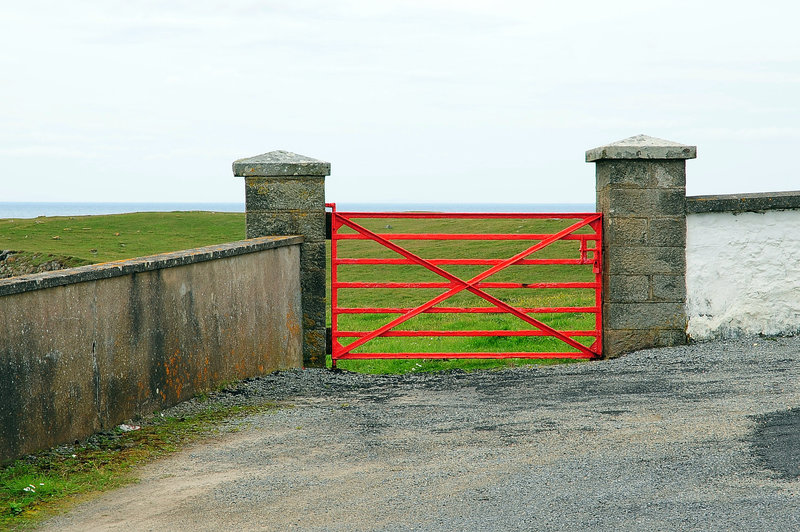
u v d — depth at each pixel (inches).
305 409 305.3
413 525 173.8
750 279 409.1
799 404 267.9
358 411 300.2
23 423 219.1
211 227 2175.2
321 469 222.7
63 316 235.5
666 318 408.8
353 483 207.8
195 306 312.3
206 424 278.2
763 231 408.8
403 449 241.4
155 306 285.6
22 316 217.3
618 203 404.2
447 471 214.4
